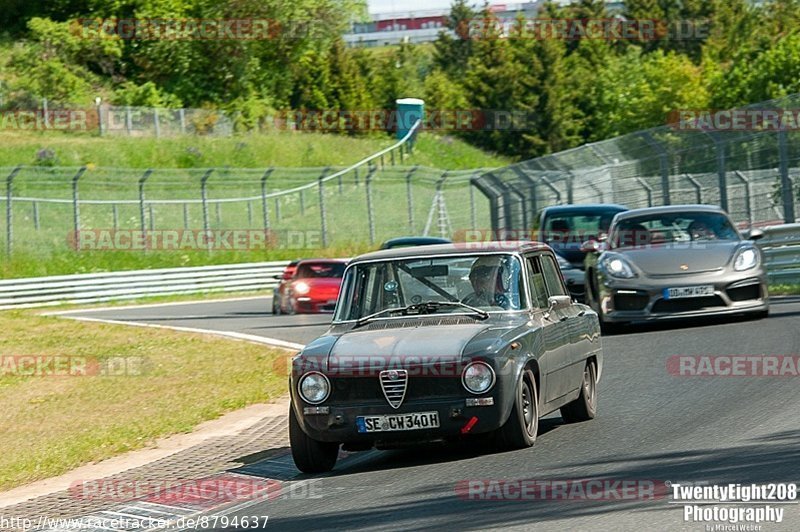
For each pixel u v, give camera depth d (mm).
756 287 57781
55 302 120062
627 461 28578
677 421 34312
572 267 72625
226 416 45156
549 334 33219
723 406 36312
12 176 133125
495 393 29719
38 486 34031
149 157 188250
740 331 54344
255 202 167625
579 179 103875
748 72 177875
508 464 29484
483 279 33469
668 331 57625
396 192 178125
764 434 30828
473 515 23906
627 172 98250
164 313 104188
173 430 42156
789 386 39062
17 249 137000
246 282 136125
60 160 176750
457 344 30297
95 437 41406
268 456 35281
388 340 31125
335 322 33719
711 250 58562
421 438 30031
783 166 78562
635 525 22031
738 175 85375
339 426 30125
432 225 165250
